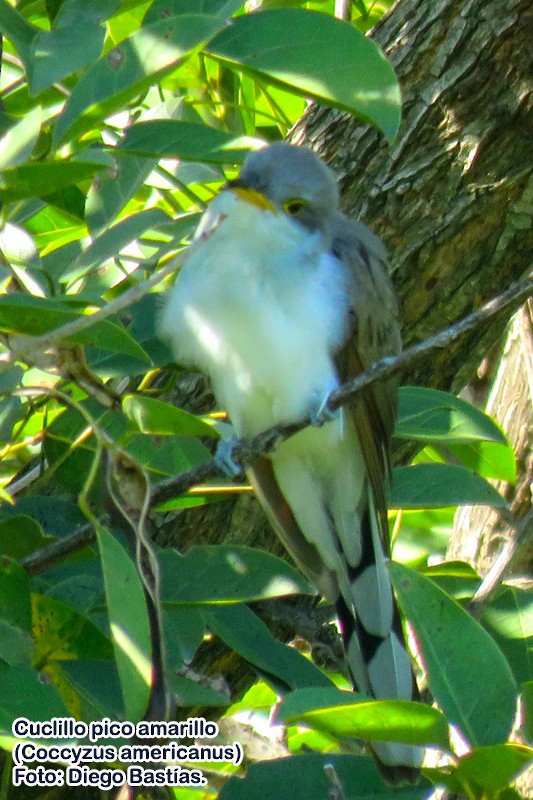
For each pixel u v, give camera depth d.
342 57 5.99
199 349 7.58
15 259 6.66
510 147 8.30
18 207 6.73
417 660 8.67
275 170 7.70
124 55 5.70
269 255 7.58
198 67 9.19
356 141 8.48
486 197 8.25
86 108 5.62
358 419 7.68
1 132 6.55
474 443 7.76
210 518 8.19
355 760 6.13
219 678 7.14
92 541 6.33
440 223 8.29
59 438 6.98
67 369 5.95
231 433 6.41
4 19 5.86
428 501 7.58
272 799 6.01
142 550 5.66
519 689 6.11
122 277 7.24
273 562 6.75
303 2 8.51
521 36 8.23
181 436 6.89
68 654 6.23
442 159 8.30
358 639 7.91
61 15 6.12
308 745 7.25
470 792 5.77
